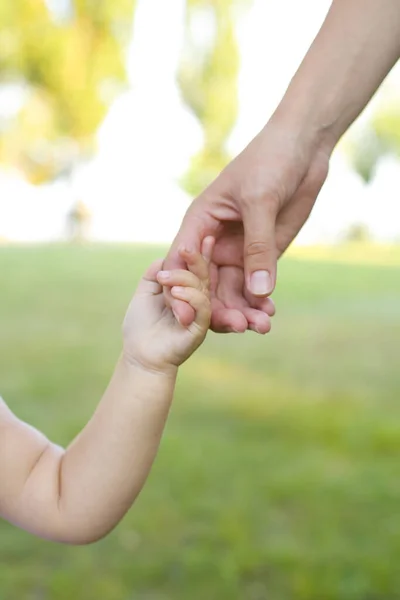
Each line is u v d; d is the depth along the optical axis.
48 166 18.19
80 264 11.84
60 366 5.05
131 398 0.92
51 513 0.95
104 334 6.41
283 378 4.83
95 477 0.94
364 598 2.06
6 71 16.83
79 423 3.71
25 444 1.00
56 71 16.86
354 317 7.66
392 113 20.48
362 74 1.03
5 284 9.29
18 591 2.05
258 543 2.38
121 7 17.05
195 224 0.99
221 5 19.81
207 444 3.37
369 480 2.96
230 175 0.99
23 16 16.61
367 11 1.03
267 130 1.00
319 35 1.05
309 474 3.01
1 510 0.99
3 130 17.33
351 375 4.98
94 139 17.95
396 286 10.73
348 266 13.37
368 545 2.38
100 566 2.22
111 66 17.38
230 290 1.00
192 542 2.38
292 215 1.03
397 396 4.43
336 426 3.73
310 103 1.01
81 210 19.05
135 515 2.56
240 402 4.14
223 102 20.20
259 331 0.96
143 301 0.95
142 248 15.22
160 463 3.08
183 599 2.05
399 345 6.11
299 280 11.08
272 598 2.06
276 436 3.54
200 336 0.90
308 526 2.51
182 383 4.55
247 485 2.87
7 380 4.59
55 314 7.40
